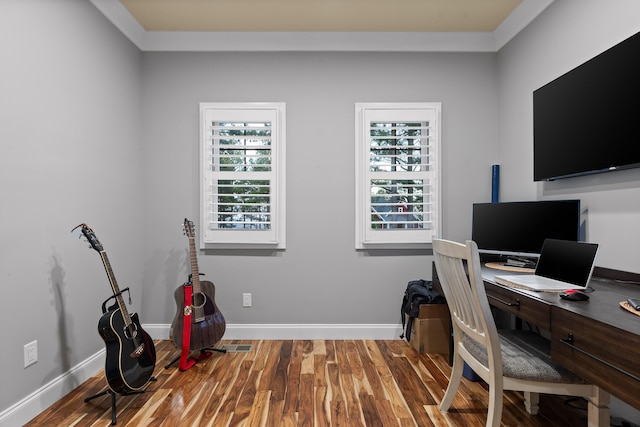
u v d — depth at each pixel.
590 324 1.20
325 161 3.09
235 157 3.01
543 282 1.74
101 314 2.48
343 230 3.09
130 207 2.89
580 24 2.15
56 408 1.97
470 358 1.72
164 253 3.08
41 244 1.96
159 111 3.08
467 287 1.56
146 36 3.03
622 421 1.75
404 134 3.10
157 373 2.40
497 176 3.03
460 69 3.11
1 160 1.73
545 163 2.34
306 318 3.09
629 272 1.81
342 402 2.02
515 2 2.61
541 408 1.96
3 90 1.74
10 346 1.76
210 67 3.09
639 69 1.67
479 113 3.11
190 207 3.09
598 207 2.02
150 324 3.07
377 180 3.05
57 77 2.09
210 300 2.69
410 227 3.08
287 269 3.08
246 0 2.58
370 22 2.88
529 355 1.57
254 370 2.44
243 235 3.04
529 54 2.66
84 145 2.33
